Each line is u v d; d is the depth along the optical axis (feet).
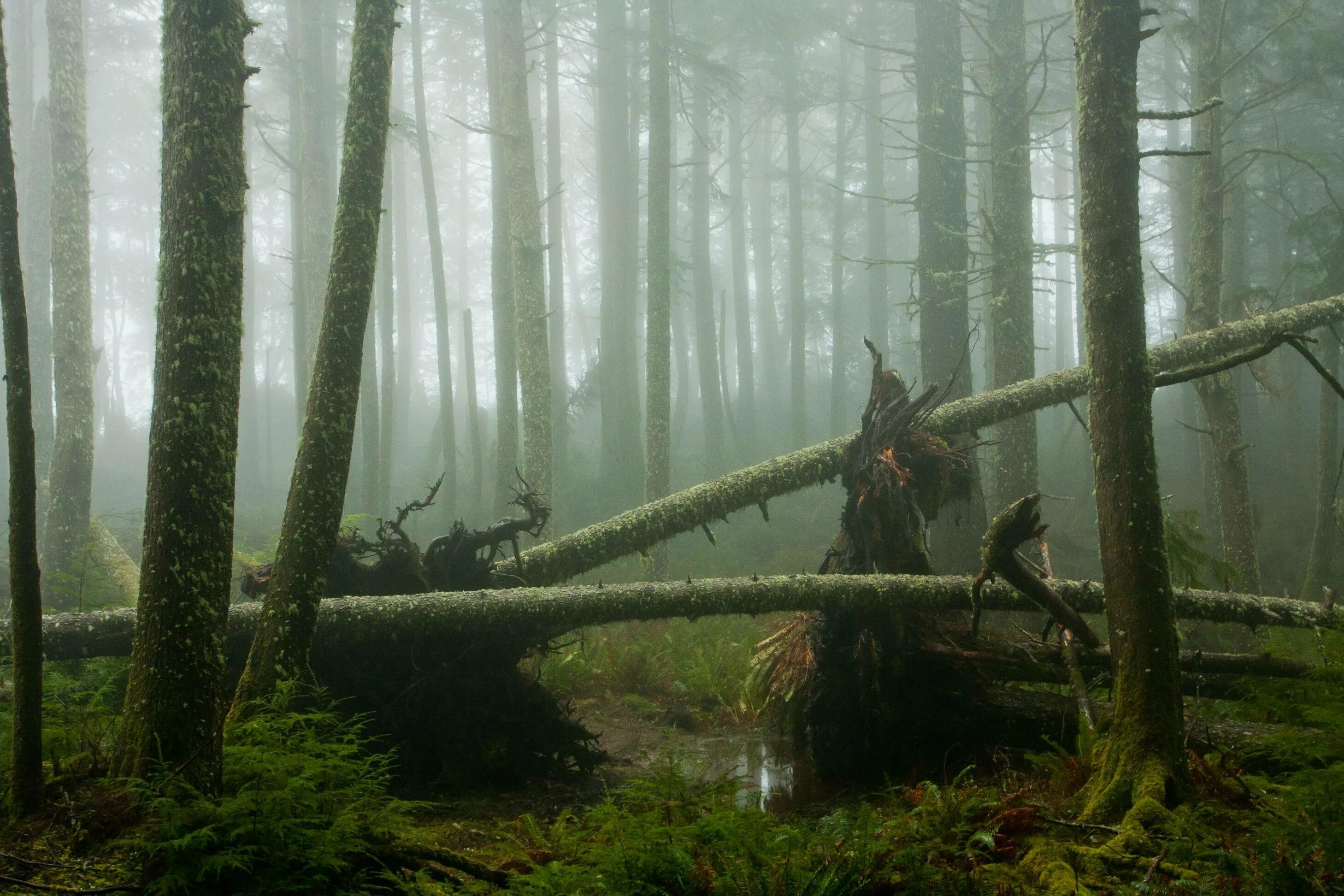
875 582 25.12
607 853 13.58
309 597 19.97
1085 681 25.67
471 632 24.32
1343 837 12.97
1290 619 26.22
